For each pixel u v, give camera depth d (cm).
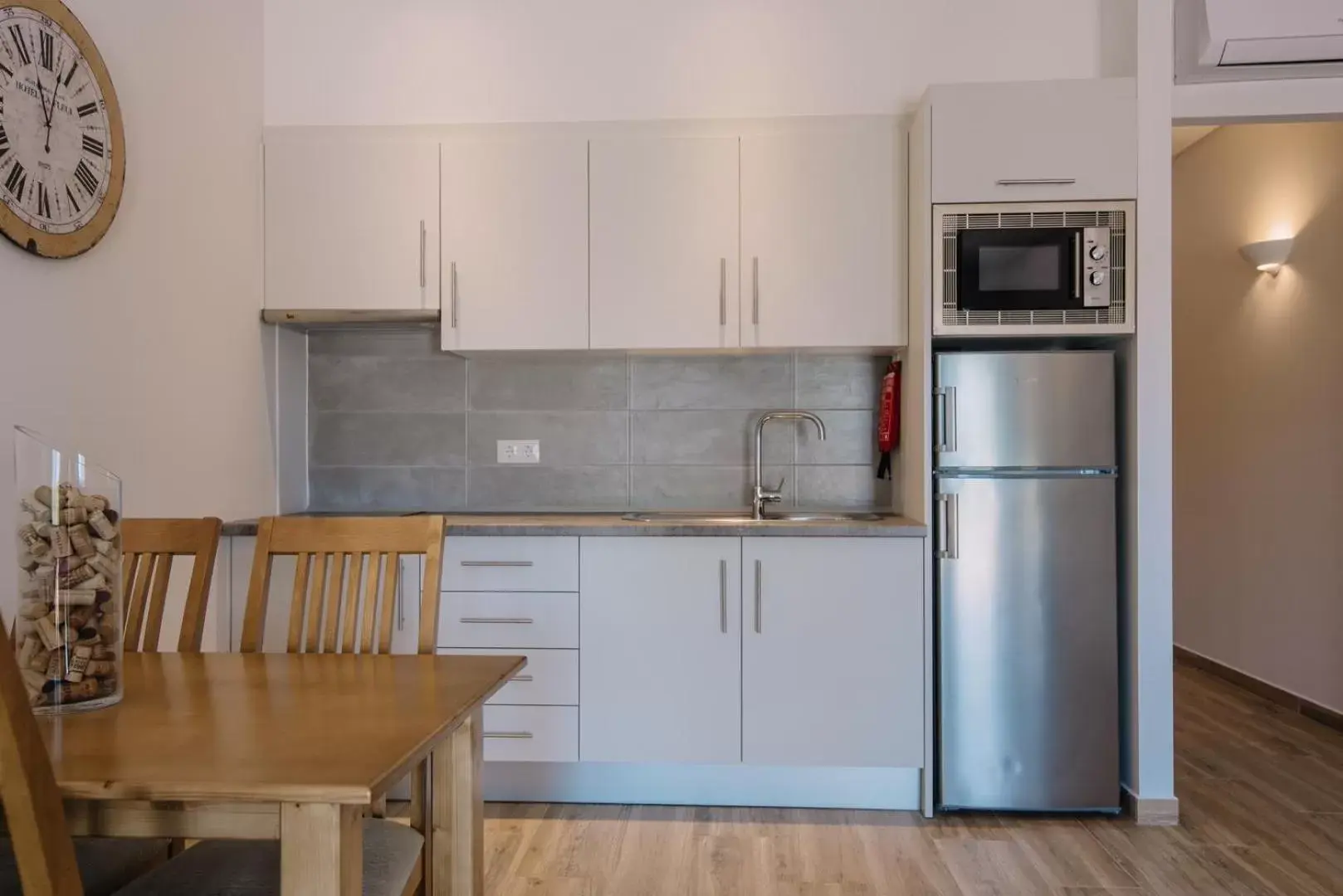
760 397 346
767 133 309
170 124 268
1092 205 282
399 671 164
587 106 327
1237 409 444
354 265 316
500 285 314
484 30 328
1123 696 289
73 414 228
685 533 286
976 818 282
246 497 310
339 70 329
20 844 94
